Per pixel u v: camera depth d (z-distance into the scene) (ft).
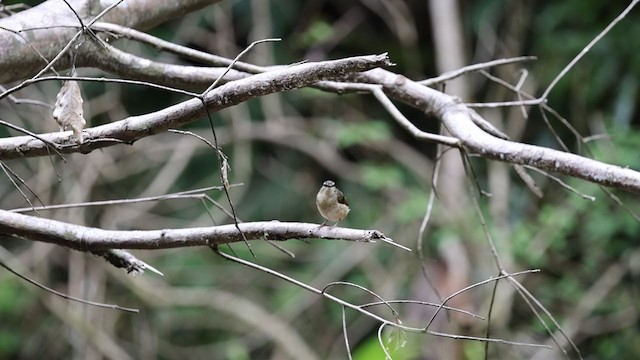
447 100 17.43
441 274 36.06
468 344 34.63
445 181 40.98
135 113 47.34
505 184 41.93
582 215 41.70
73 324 38.24
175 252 43.86
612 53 43.52
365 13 51.26
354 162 50.52
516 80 44.86
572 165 14.49
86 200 37.73
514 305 40.96
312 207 48.29
